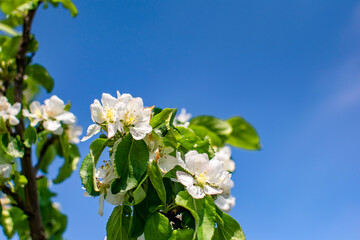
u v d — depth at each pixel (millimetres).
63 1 667
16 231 635
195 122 589
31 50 635
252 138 623
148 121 358
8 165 505
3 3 602
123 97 360
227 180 366
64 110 580
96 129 359
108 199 360
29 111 586
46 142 610
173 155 364
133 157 348
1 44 702
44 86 752
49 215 698
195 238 334
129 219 370
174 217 368
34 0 614
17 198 508
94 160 358
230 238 352
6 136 517
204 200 348
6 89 625
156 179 347
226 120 623
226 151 495
